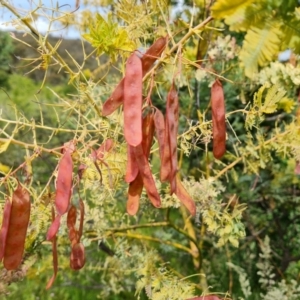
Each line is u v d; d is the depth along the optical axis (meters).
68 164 0.78
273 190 2.13
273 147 1.50
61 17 0.95
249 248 2.31
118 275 2.12
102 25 0.92
